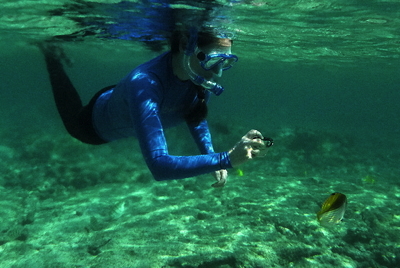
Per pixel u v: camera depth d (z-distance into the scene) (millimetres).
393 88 26453
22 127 8219
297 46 6254
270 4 2797
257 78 24328
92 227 2938
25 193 4340
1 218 3447
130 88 1185
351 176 5531
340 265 2191
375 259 2273
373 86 24188
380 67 10227
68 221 3191
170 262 2107
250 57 9242
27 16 3678
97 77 43906
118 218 3146
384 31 4223
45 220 3248
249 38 5156
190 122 1477
